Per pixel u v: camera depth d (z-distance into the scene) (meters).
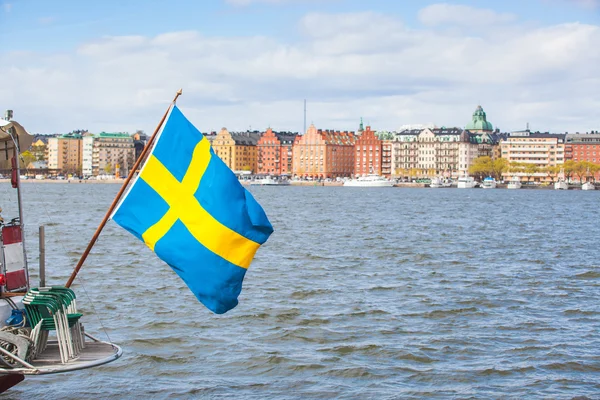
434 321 35.09
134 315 35.34
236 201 19.56
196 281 19.41
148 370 26.75
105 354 20.11
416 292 43.00
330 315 36.03
